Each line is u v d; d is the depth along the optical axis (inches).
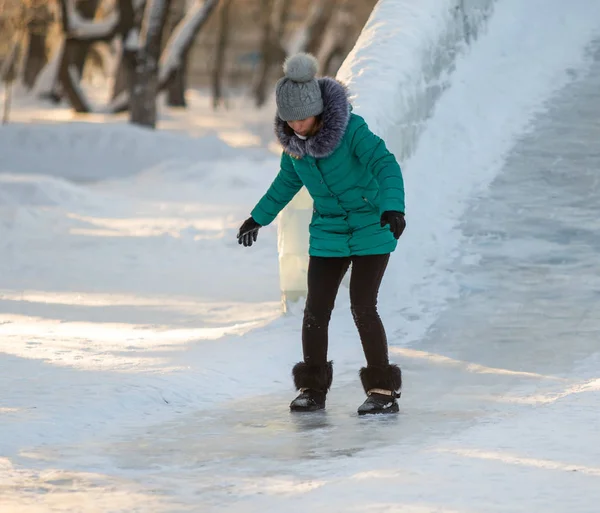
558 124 1157.7
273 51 5772.6
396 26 1063.6
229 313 872.9
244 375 620.1
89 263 1187.9
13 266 1160.2
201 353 668.7
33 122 2972.4
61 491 407.5
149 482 420.5
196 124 4200.3
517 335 701.9
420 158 1039.6
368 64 983.0
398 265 846.5
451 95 1176.2
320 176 532.1
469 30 1300.4
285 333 712.4
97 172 2500.0
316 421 529.0
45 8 4089.6
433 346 689.0
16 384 575.2
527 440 456.1
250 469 438.9
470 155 1080.2
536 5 1461.6
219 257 1231.5
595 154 1082.1
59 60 3656.5
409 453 450.9
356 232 542.3
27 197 1713.8
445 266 853.8
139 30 3004.4
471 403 555.2
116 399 549.0
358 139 524.4
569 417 495.5
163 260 1214.3
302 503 382.0
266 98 6087.6
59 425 503.8
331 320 733.3
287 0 5792.3
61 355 662.5
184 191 2127.2
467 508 365.1
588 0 1459.2
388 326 733.3
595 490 382.6
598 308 753.0
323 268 553.0
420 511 362.9
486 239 906.7
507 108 1193.4
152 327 804.6
